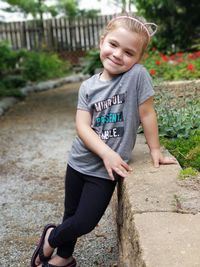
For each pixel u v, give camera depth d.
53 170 4.02
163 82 4.41
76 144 2.01
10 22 15.60
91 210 1.89
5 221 2.96
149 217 1.52
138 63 1.98
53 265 2.06
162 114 3.05
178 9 7.84
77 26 15.93
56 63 13.77
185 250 1.29
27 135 5.57
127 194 1.74
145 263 1.25
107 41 1.92
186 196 1.66
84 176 1.96
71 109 7.51
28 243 2.63
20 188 3.58
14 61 12.00
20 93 9.09
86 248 2.53
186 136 2.78
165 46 8.22
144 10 7.89
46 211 3.10
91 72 8.56
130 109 1.91
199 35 8.34
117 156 1.88
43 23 15.84
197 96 4.09
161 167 1.99
